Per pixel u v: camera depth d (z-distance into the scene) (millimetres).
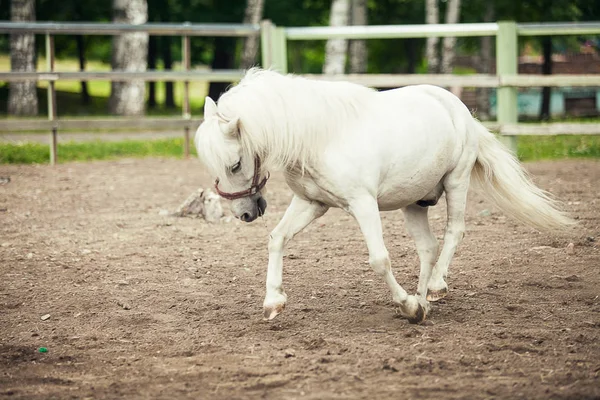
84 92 37750
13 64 27422
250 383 5578
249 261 9266
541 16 32562
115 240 10359
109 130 26406
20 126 17203
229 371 5832
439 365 5840
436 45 27328
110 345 6559
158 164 17359
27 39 27344
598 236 9977
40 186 14461
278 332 6746
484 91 31484
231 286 8266
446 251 7172
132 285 8344
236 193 6324
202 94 52250
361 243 10047
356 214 6414
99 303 7727
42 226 11219
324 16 36500
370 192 6422
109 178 15359
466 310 7309
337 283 8281
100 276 8688
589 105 34812
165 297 7898
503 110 16141
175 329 6926
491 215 11555
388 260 6488
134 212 12180
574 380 5527
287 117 6223
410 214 7344
